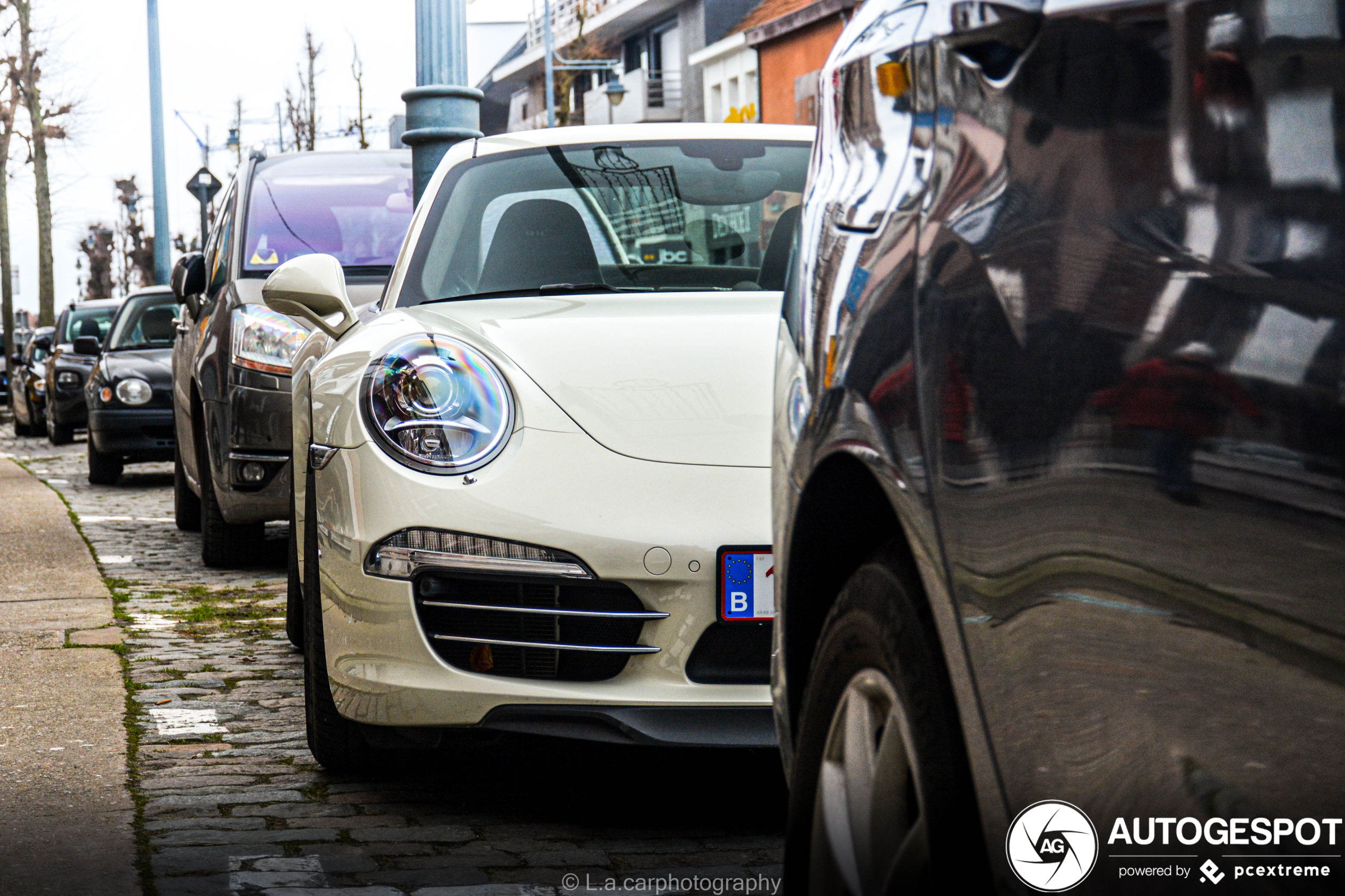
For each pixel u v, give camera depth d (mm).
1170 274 1277
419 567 3393
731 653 3320
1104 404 1351
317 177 8617
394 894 3053
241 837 3445
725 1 43656
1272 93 1184
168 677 5277
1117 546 1327
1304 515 1110
